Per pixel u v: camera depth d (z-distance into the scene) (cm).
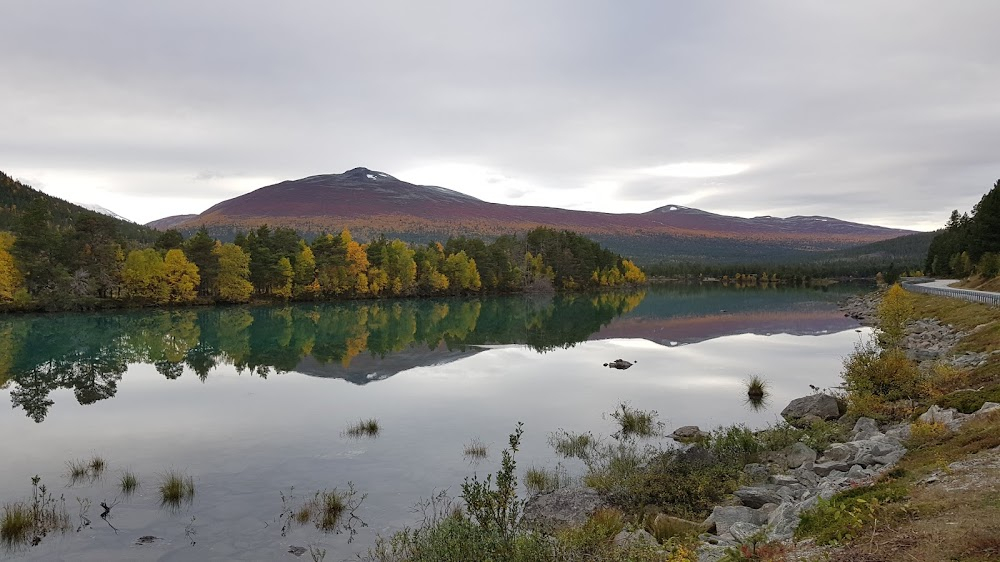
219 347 5578
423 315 9256
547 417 2905
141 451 2372
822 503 1065
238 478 2044
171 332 6731
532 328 7388
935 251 15150
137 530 1620
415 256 14050
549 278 16262
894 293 4241
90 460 2255
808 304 11338
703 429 2650
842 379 3881
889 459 1493
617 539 1223
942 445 1416
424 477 2039
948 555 762
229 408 3130
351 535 1577
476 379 3978
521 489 1888
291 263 11644
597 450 2312
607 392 3519
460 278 14175
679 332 6894
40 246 8688
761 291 17050
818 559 839
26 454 2338
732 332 6831
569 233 18825
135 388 3688
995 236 9331
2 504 1805
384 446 2417
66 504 1809
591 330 7162
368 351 5334
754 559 915
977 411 1716
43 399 3378
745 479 1730
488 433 2611
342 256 11988
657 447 2333
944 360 3130
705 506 1562
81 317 8212
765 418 2842
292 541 1545
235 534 1592
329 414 2983
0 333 6512
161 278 9762
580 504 1583
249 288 10625
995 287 7219
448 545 1007
